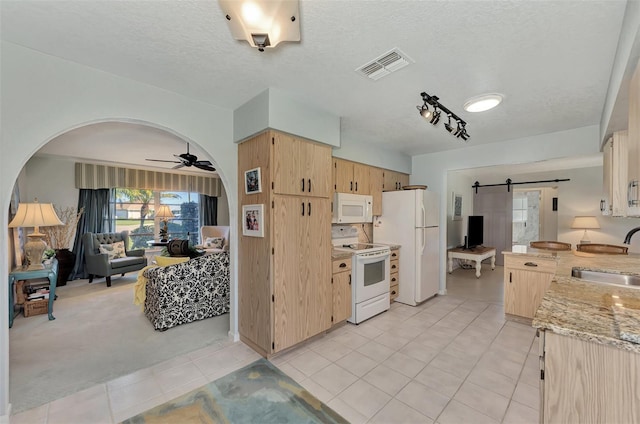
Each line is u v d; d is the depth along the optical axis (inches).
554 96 94.3
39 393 78.5
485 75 81.0
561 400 42.3
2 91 66.7
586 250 129.3
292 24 49.5
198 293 132.3
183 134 96.4
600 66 74.8
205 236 269.0
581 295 57.6
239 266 111.3
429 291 160.2
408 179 191.9
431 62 74.5
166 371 89.4
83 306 150.6
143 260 212.5
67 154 191.2
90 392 79.2
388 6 53.7
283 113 95.3
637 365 37.4
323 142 109.7
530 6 53.5
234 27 51.3
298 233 103.1
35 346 105.7
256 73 81.3
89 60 74.9
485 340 110.8
